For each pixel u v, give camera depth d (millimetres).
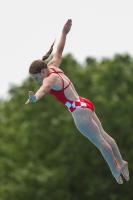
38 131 79438
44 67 27109
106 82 81250
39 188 71312
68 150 73625
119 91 79875
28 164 75375
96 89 79312
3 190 71750
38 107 84250
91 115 27812
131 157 71750
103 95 78875
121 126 73625
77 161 72938
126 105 75188
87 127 27625
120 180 28922
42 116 81562
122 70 80938
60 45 29219
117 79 80812
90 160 73500
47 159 75688
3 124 90625
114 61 83812
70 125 75312
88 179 72562
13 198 72250
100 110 74688
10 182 75188
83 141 73375
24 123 83500
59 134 78000
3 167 77250
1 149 81688
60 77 27438
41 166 74000
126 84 80812
